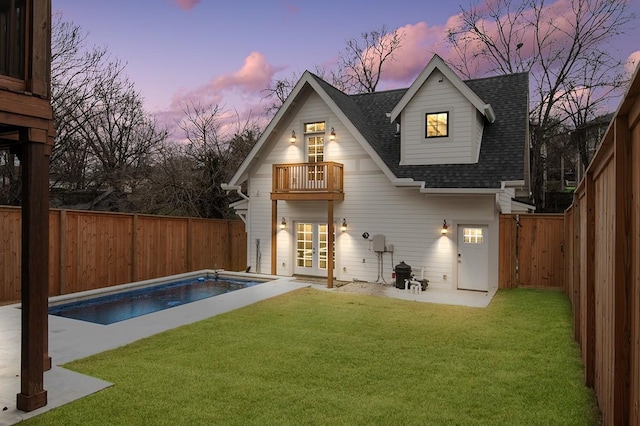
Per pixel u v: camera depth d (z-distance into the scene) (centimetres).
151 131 2155
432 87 1166
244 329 688
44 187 408
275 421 374
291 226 1315
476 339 636
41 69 400
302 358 543
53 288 934
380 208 1189
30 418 380
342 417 381
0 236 853
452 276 1104
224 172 1873
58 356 551
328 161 1212
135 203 1808
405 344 607
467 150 1127
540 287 1111
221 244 1459
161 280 1150
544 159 2161
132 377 475
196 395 427
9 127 395
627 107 254
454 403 412
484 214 1077
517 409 401
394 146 1268
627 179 272
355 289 1086
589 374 454
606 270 362
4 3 399
